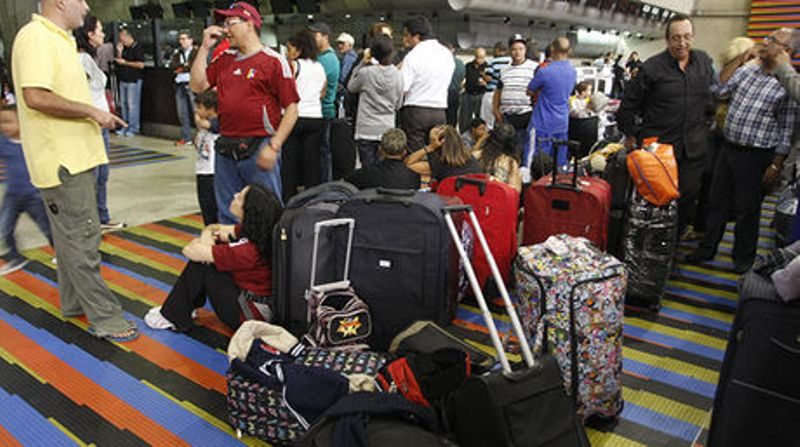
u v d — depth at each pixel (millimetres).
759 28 14789
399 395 1854
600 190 3043
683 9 15805
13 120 2865
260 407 2035
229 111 2998
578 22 12812
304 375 2008
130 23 12352
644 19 15242
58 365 2549
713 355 2742
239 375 2088
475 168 3432
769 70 2912
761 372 1704
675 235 3127
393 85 4477
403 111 4746
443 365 2012
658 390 2438
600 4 13031
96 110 2479
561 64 4648
